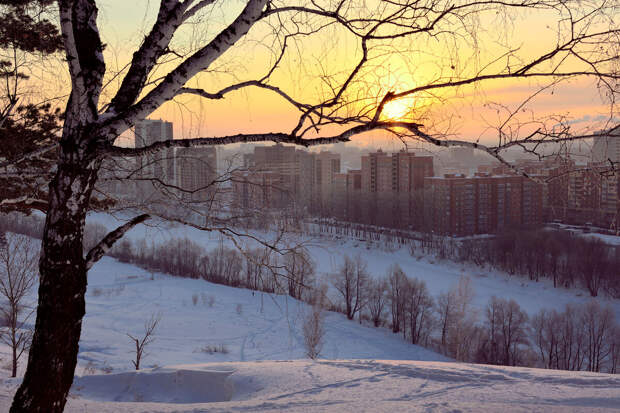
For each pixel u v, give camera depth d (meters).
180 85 3.46
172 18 3.62
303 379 11.93
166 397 13.66
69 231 3.50
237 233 3.91
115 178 4.11
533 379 10.55
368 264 72.19
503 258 68.81
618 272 56.69
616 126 2.92
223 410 8.48
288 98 3.59
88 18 3.60
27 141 6.11
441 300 45.97
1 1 5.15
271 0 3.57
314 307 25.58
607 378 10.37
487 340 39.41
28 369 3.47
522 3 3.12
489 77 3.08
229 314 48.19
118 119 3.45
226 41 3.41
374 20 3.37
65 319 3.50
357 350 39.75
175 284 59.28
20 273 17.64
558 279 62.97
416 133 3.18
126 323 44.91
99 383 14.70
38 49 5.43
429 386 10.38
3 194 5.48
